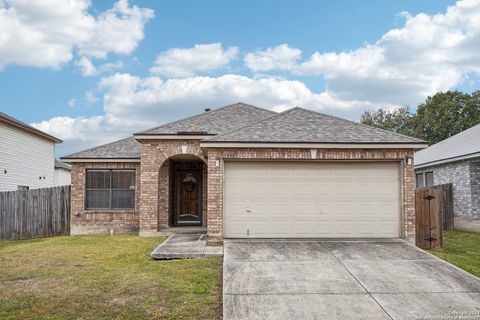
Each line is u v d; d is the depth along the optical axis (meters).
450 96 41.41
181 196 17.36
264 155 12.38
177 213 17.23
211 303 7.12
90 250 12.15
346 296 7.49
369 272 8.91
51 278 8.72
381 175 12.62
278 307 6.96
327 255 10.34
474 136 19.77
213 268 9.32
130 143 17.72
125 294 7.52
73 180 16.42
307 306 7.02
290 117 14.39
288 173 12.59
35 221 16.88
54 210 16.98
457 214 17.91
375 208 12.53
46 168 24.64
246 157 12.36
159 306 6.93
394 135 12.88
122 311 6.70
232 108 18.31
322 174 12.59
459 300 7.30
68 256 11.26
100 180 16.50
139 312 6.66
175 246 11.73
